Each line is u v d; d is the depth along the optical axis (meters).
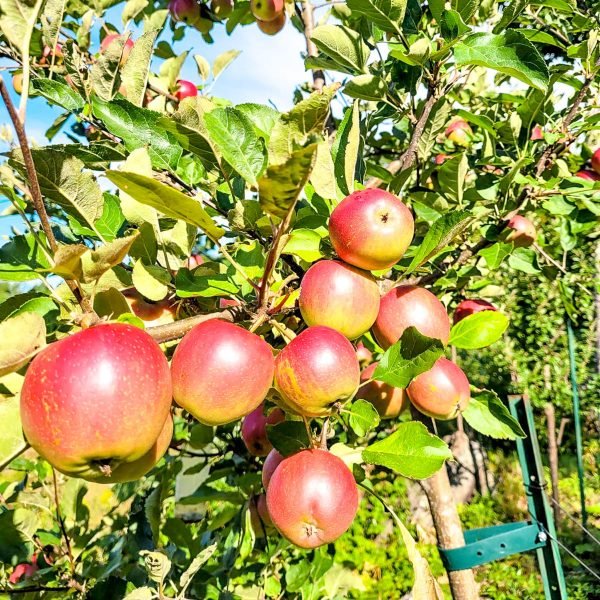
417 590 0.36
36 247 0.36
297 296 0.39
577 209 0.69
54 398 0.23
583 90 0.59
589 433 2.11
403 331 0.36
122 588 0.54
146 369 0.24
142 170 0.35
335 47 0.52
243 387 0.28
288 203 0.26
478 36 0.45
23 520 0.58
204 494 0.63
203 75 0.67
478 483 1.86
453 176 0.58
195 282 0.36
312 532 0.33
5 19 0.21
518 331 1.74
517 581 1.39
